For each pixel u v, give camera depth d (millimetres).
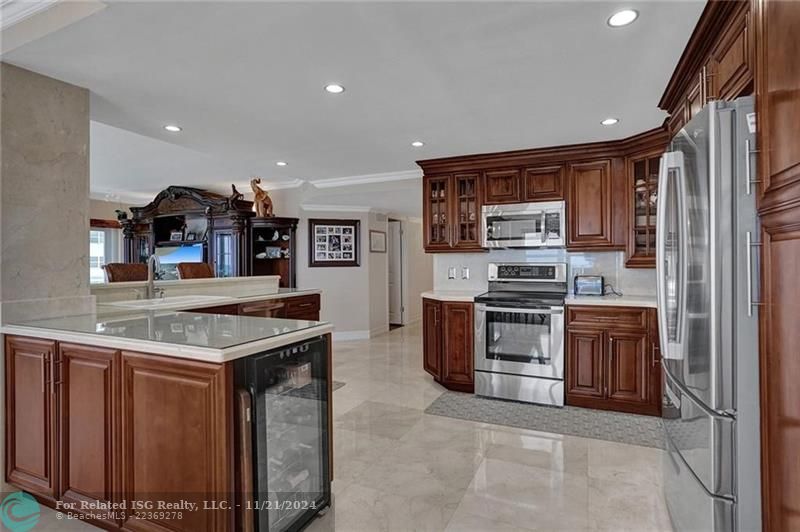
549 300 3500
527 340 3559
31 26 1805
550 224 3709
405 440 2828
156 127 3178
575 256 3920
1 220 2125
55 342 1926
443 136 3383
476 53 2039
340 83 2389
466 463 2498
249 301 3371
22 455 2059
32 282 2240
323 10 1688
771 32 1224
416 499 2127
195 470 1586
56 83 2328
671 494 1874
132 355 1710
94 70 2213
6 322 2135
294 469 1882
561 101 2639
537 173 3766
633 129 3195
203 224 6664
